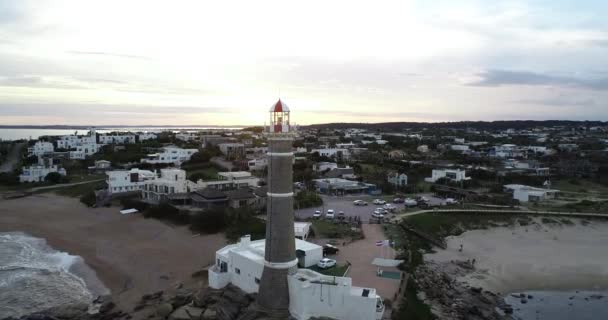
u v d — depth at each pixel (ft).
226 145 625.41
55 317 163.94
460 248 263.08
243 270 167.84
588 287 220.02
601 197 408.87
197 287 184.55
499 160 646.74
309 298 142.31
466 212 322.14
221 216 270.67
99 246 255.70
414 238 260.83
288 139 141.59
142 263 222.89
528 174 512.63
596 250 274.16
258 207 312.50
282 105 139.85
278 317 144.87
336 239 235.81
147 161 544.62
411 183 454.40
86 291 192.65
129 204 341.21
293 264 149.07
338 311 140.15
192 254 231.71
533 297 206.08
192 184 344.28
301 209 320.09
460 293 195.83
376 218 289.53
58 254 245.24
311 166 510.99
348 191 403.34
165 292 183.52
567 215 328.49
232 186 360.28
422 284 188.44
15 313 171.73
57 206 366.63
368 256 206.39
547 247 278.26
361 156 645.51
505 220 316.40
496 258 254.47
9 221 318.86
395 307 152.25
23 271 218.38
